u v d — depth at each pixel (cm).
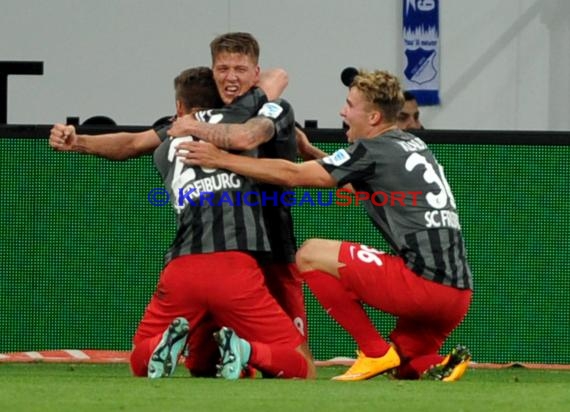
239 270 2067
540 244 2627
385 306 2097
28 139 2633
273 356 2066
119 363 2605
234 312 2072
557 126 3875
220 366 2139
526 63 3862
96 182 2633
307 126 2692
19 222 2638
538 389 1942
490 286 2633
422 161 2119
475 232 2627
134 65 3903
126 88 3903
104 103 3906
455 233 2116
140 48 3900
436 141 2617
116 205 2634
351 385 1961
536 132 2617
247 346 2055
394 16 3875
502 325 2634
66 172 2633
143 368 2097
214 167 2092
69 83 3906
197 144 2098
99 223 2638
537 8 3856
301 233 2622
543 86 3866
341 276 2094
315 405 1742
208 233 2070
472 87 3866
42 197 2633
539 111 3872
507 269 2630
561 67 3859
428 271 2088
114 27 3900
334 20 3888
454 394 1866
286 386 1933
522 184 2622
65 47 3903
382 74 2136
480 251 2630
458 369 2145
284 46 3894
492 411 1719
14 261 2639
